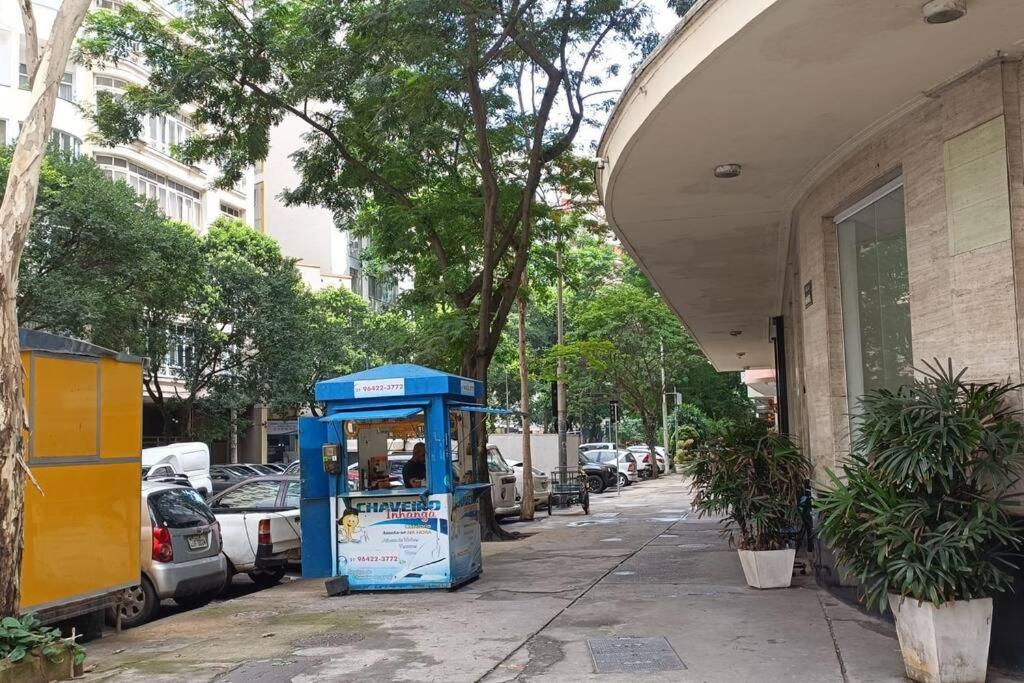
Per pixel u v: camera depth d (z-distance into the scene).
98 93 16.80
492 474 20.67
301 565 11.95
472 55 14.02
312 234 59.19
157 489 10.63
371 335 42.66
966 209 6.85
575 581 11.05
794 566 10.93
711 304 19.77
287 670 7.03
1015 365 6.36
